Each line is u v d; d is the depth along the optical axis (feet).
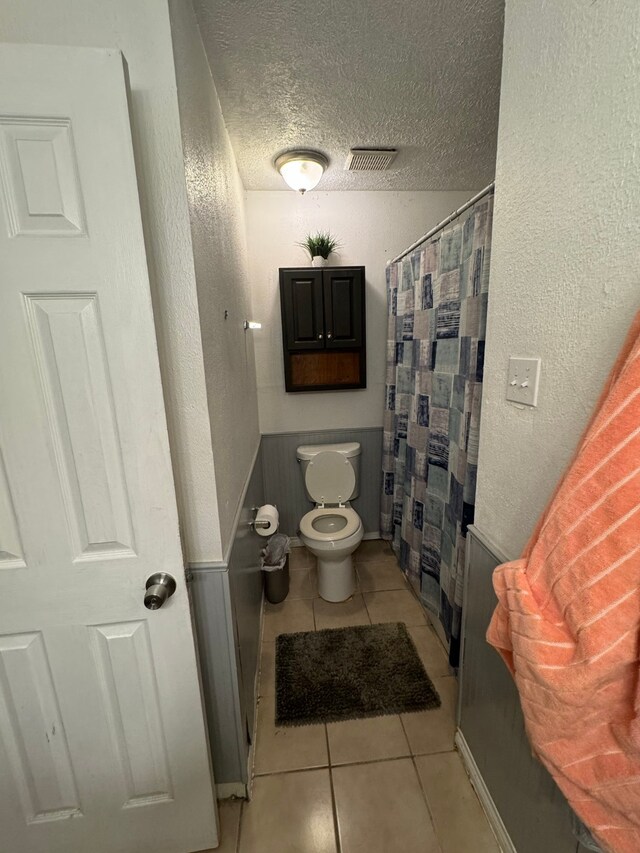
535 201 2.51
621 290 1.90
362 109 4.57
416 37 3.52
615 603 1.63
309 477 7.50
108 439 2.51
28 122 2.12
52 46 2.07
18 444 2.41
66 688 2.79
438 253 5.14
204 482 3.10
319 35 3.45
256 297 7.24
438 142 5.34
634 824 1.78
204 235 3.18
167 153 2.60
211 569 3.19
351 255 7.31
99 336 2.38
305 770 3.88
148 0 2.42
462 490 4.50
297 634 5.73
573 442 2.27
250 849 3.26
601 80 1.94
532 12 2.44
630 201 1.83
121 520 2.63
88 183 2.21
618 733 1.74
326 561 6.31
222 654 3.38
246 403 5.66
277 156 5.62
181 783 3.10
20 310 2.28
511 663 2.35
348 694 4.70
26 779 2.89
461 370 4.52
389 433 7.42
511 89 2.69
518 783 2.97
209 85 3.72
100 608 2.72
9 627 2.64
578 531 1.77
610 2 1.86
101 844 3.13
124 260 2.32
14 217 2.20
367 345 7.68
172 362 2.90
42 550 2.57
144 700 2.92
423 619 5.99
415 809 3.52
